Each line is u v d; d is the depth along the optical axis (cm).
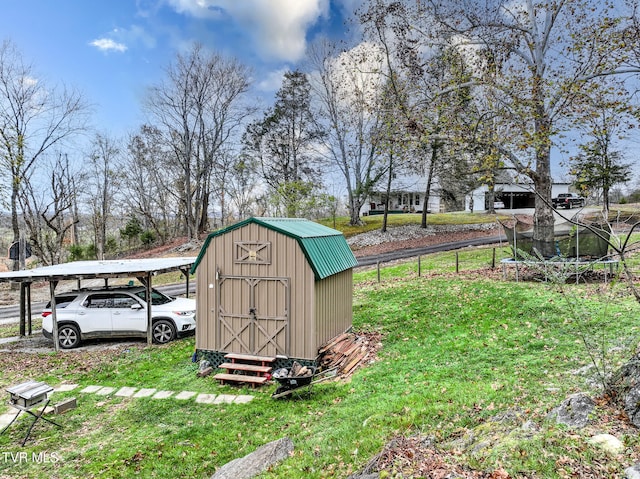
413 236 3316
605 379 516
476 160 1709
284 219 1123
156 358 1102
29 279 1176
